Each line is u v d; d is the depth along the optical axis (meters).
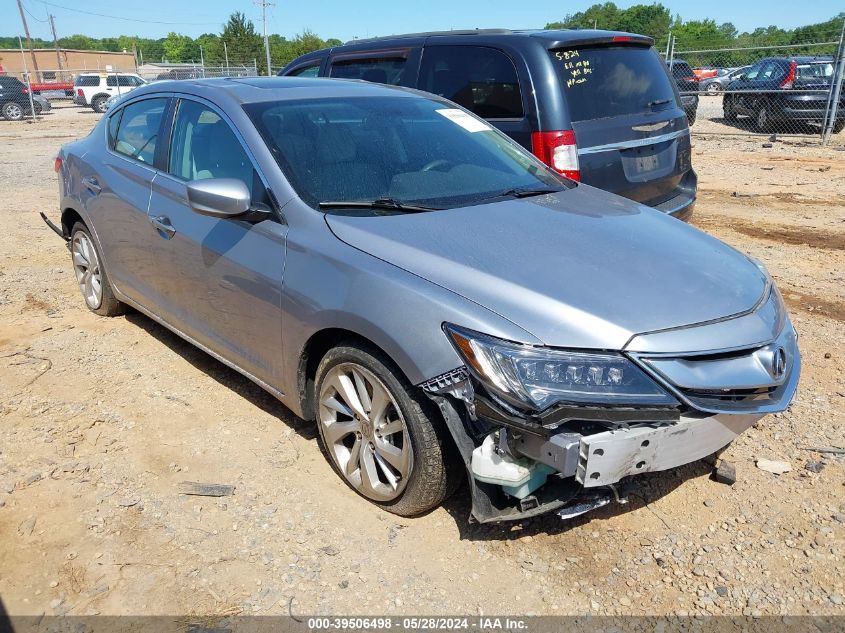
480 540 2.83
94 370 4.24
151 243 4.01
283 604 2.51
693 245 3.14
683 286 2.71
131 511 2.97
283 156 3.30
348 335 2.93
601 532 2.88
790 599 2.54
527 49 5.00
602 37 5.18
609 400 2.35
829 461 3.32
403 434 2.75
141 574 2.63
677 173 5.57
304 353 3.09
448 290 2.60
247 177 3.37
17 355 4.43
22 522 2.89
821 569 2.68
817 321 4.96
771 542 2.81
